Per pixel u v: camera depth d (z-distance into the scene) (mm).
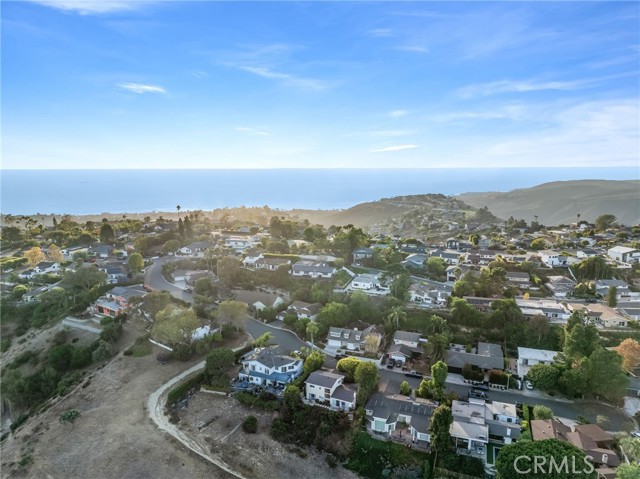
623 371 73750
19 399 87375
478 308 101938
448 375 82688
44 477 61875
